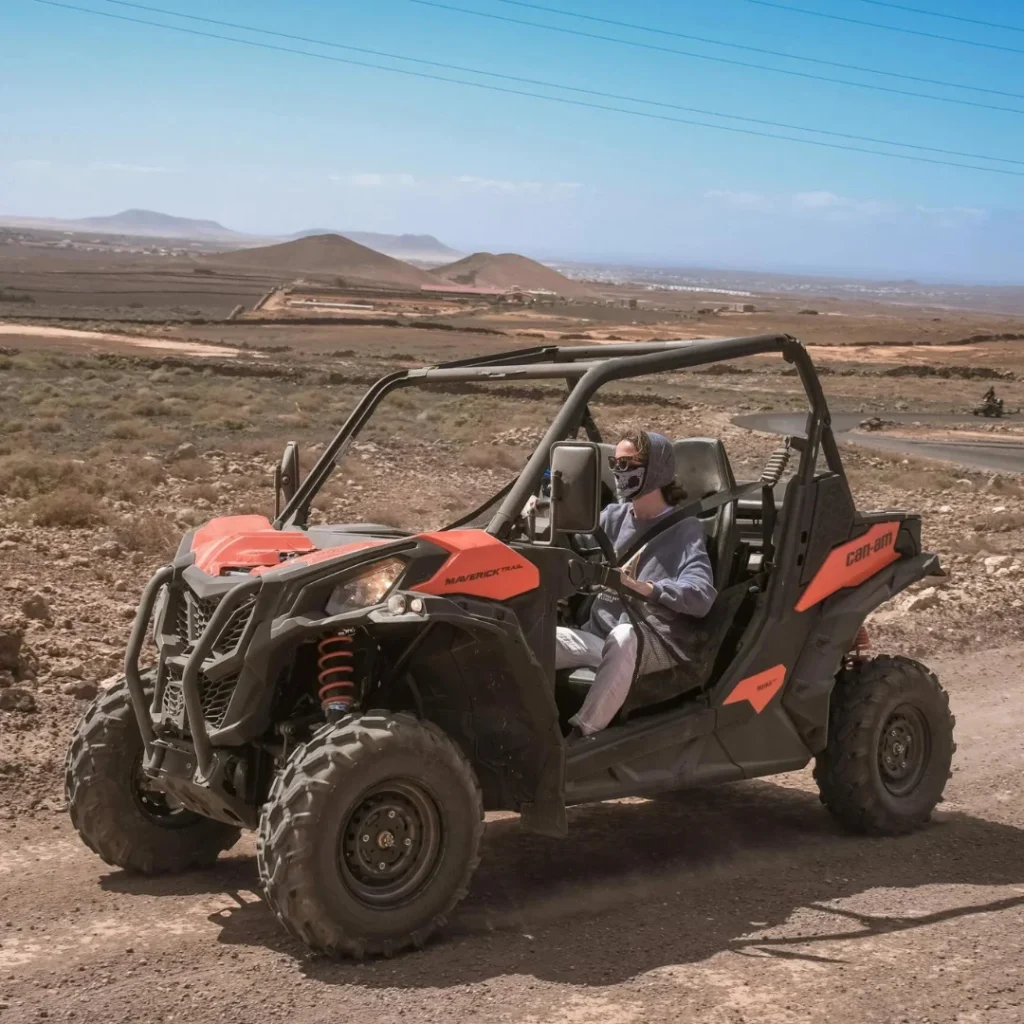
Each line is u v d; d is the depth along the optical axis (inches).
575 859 224.1
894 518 258.1
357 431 233.5
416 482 858.8
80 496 595.2
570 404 199.0
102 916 188.7
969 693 371.6
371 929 169.8
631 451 212.2
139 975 164.9
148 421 1237.1
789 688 233.9
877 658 250.8
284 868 164.1
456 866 177.0
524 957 174.9
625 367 204.8
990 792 278.2
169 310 6161.4
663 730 211.2
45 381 1665.8
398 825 174.4
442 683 192.4
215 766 177.9
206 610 184.4
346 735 169.2
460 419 1409.9
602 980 167.0
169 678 190.2
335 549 184.9
